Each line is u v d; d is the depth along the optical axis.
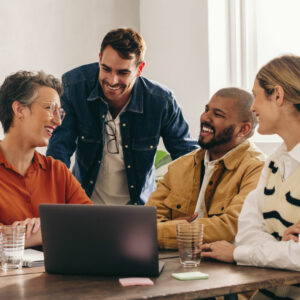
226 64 3.87
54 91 2.01
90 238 1.44
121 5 4.36
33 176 2.06
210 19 3.83
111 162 2.86
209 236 1.88
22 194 2.02
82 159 2.87
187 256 1.56
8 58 3.89
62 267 1.47
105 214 1.43
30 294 1.24
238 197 1.99
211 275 1.43
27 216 2.00
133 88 2.80
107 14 4.30
